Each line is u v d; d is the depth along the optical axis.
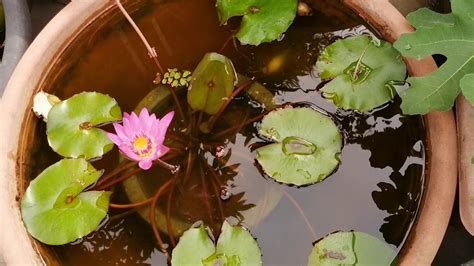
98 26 1.32
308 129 1.25
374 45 1.28
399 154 1.25
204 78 1.28
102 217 1.24
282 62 1.32
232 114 1.30
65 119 1.27
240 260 1.19
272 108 1.29
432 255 1.17
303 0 1.33
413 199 1.23
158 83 1.32
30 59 1.27
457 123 1.25
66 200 1.23
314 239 1.22
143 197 1.26
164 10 1.34
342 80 1.28
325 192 1.24
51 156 1.27
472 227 1.21
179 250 1.20
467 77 1.17
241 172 1.27
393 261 1.19
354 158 1.26
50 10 1.56
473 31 1.21
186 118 1.30
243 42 1.31
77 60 1.31
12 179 1.23
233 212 1.24
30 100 1.27
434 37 1.21
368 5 1.29
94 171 1.25
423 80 1.21
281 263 1.21
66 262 1.23
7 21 1.41
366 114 1.28
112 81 1.32
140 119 1.21
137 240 1.24
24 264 1.18
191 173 1.28
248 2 1.32
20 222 1.21
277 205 1.24
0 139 1.24
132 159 1.22
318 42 1.32
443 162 1.21
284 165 1.24
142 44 1.33
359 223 1.23
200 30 1.34
